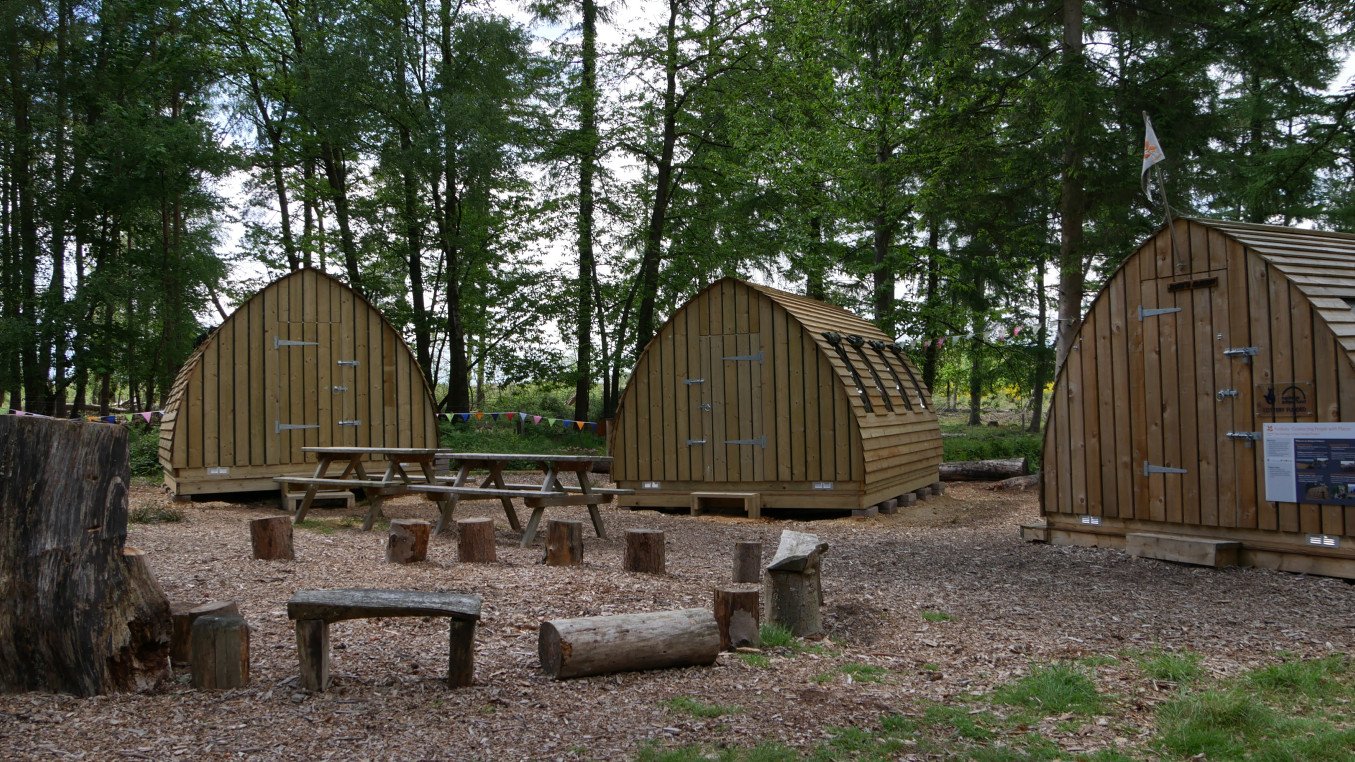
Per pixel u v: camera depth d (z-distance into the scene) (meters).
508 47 24.48
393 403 15.23
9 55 22.34
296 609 4.80
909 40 17.06
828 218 25.11
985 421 42.78
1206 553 9.21
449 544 10.20
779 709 4.75
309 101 22.20
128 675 4.75
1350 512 8.40
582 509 14.84
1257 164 18.25
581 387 28.55
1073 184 15.22
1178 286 9.81
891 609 7.35
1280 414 8.91
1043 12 15.45
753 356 14.40
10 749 3.96
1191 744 4.41
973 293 25.59
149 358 24.81
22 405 25.42
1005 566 9.51
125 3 22.67
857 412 13.76
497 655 5.55
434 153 23.20
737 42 24.89
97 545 4.74
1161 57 15.77
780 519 14.11
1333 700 5.19
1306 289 8.74
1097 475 10.60
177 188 22.42
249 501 14.40
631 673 5.28
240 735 4.21
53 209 22.78
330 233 25.64
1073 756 4.28
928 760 4.16
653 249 27.16
